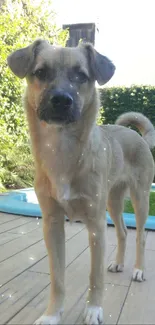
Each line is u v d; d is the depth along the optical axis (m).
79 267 0.71
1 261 0.73
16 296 0.57
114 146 0.66
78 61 0.54
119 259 0.71
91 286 0.52
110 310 0.54
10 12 1.73
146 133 0.80
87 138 0.51
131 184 0.72
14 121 1.58
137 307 0.55
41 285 0.62
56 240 0.53
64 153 0.51
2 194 1.41
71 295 0.58
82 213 0.54
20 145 1.60
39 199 0.54
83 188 0.51
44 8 1.98
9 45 1.53
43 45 0.55
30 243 0.85
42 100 0.51
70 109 0.49
